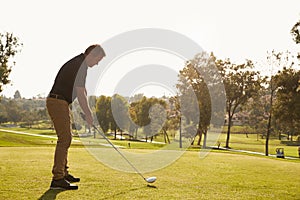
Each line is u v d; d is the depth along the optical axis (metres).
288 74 28.48
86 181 4.16
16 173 4.61
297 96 27.58
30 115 59.19
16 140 29.55
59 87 3.95
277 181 4.53
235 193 3.66
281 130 44.59
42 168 5.12
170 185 4.02
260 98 32.84
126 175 4.61
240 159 7.52
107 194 3.44
